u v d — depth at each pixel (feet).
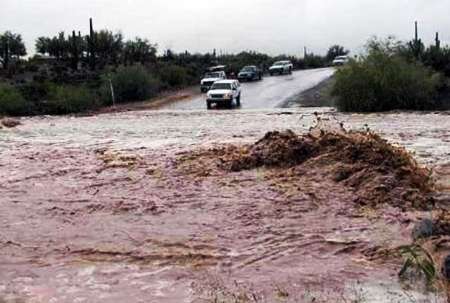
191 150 58.03
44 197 41.37
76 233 32.60
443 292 22.40
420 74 104.42
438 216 31.45
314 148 45.96
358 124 78.54
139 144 64.69
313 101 124.57
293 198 37.32
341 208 34.71
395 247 27.43
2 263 27.99
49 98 128.06
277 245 28.99
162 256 28.19
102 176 47.93
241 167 46.55
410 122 79.82
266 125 80.33
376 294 22.48
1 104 116.47
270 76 224.12
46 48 214.07
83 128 85.10
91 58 199.52
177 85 190.39
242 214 34.83
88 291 24.31
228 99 119.96
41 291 24.48
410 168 39.68
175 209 36.83
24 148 64.95
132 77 148.15
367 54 106.93
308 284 23.86
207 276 25.34
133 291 24.09
